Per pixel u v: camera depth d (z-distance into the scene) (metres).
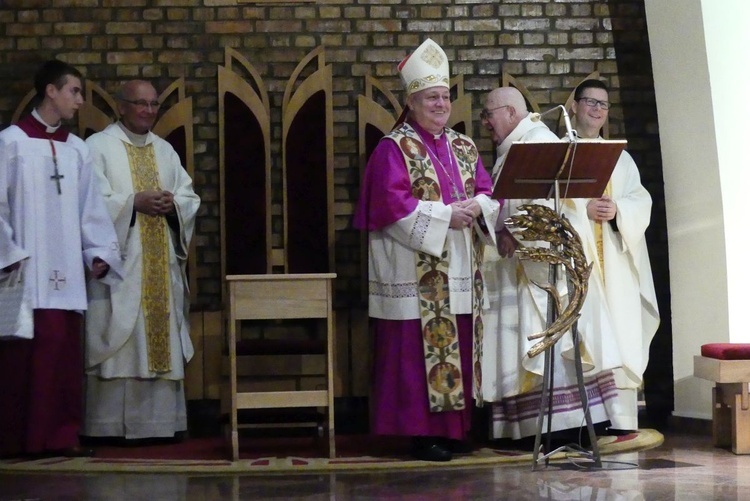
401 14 8.78
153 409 7.84
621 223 7.98
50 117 7.43
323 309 6.88
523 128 7.73
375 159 7.22
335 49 8.73
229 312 6.86
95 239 7.46
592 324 7.59
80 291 7.38
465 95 8.68
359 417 8.60
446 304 7.05
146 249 7.87
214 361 8.51
